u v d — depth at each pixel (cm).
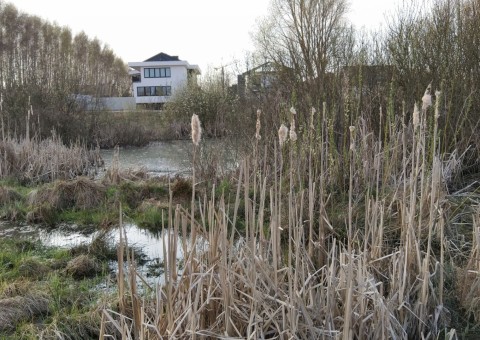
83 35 5306
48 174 1227
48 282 527
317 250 462
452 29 887
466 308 403
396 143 646
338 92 869
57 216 858
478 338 371
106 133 2227
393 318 344
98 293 502
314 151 668
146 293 421
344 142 709
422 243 484
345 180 712
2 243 690
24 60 1992
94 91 2248
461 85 820
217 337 308
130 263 362
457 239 505
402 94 841
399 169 702
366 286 351
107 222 802
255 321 306
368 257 420
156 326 303
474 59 838
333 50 1266
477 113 793
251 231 332
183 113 2639
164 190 979
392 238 525
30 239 734
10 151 1251
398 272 374
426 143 699
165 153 1969
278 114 916
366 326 341
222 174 980
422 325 369
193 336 292
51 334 412
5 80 1839
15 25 3897
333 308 335
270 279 337
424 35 927
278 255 379
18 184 1152
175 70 5669
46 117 1862
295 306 325
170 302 304
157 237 736
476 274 412
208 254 348
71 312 454
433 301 388
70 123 1978
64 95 1983
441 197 553
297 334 329
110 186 1013
